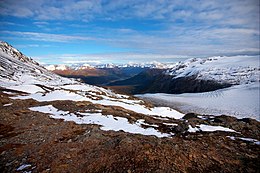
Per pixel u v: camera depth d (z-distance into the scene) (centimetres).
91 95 4166
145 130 1877
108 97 4591
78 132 1627
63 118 2058
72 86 5741
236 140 1683
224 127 2181
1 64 8138
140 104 4522
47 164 1148
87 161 1165
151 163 1094
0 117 1912
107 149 1278
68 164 1144
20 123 1814
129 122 2116
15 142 1429
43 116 2061
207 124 2275
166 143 1377
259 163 1207
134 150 1229
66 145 1377
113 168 1071
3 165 1163
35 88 4694
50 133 1595
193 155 1234
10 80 6194
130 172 1021
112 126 1883
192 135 1770
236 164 1180
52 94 3512
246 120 2542
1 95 3034
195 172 1054
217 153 1330
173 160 1141
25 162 1182
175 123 2442
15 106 2423
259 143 1609
